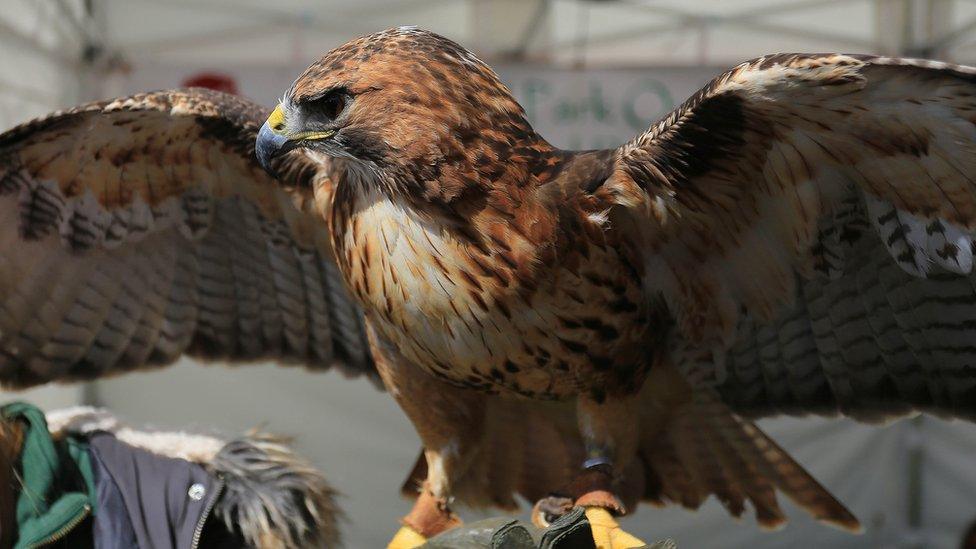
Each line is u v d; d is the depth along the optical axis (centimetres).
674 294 242
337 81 218
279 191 273
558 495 230
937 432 912
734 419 273
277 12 859
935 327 237
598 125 859
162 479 223
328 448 888
